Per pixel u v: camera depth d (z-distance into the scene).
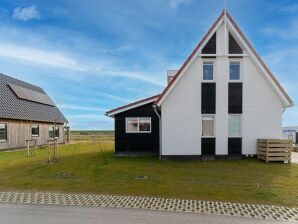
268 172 11.82
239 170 12.32
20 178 10.52
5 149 23.33
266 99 15.97
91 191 8.48
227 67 15.97
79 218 6.06
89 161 15.62
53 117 32.41
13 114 24.44
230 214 6.42
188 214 6.39
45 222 5.81
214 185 9.31
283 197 7.89
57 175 11.16
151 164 14.22
